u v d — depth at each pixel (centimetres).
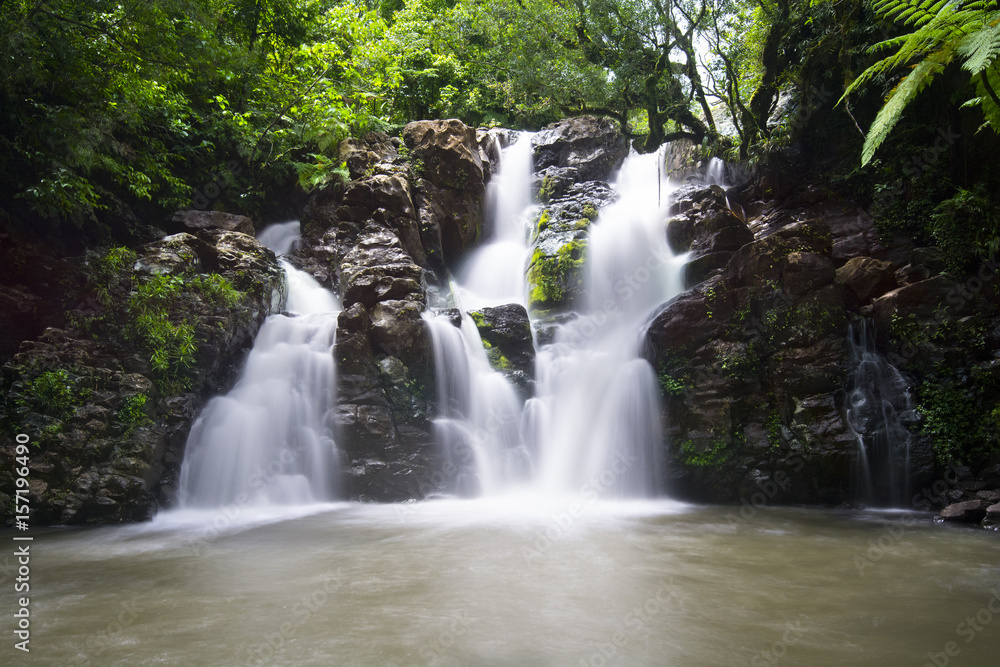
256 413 1224
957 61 1389
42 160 1300
